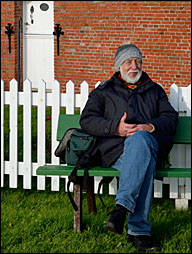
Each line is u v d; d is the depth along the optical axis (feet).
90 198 20.07
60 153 18.65
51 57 51.03
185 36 45.03
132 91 18.60
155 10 45.39
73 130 18.58
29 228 18.70
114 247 17.38
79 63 48.26
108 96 18.60
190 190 21.12
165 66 45.75
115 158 17.70
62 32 46.73
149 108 18.56
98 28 47.19
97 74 47.67
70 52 48.55
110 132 17.62
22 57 51.55
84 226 18.89
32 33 51.24
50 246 17.49
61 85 49.26
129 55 18.67
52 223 19.21
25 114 22.76
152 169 16.58
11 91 22.89
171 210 20.99
